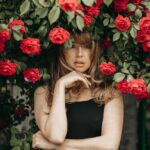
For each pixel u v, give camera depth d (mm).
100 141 4273
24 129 4938
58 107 4254
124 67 4395
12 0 4453
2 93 5098
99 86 4391
